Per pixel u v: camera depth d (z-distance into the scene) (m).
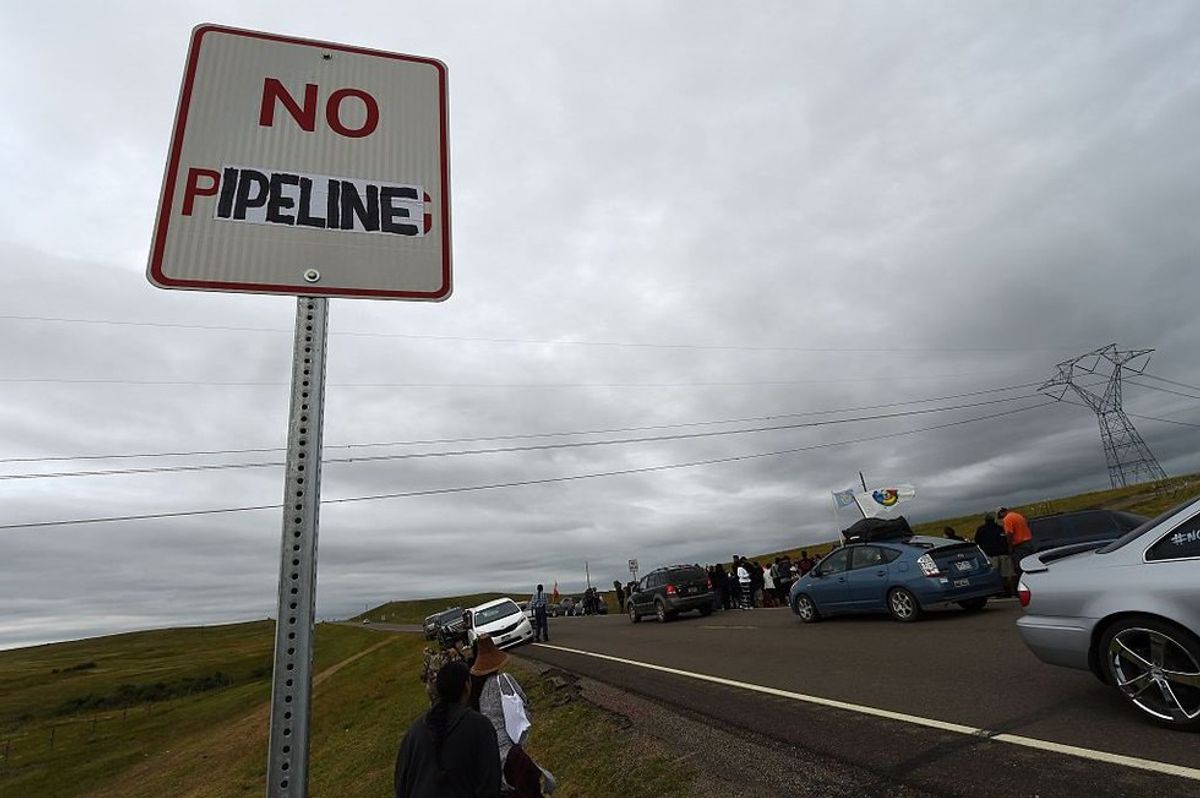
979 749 4.57
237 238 1.72
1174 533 4.51
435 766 3.01
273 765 1.24
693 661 10.26
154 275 1.63
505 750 3.77
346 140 1.92
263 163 1.81
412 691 14.91
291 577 1.37
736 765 5.04
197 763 21.00
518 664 13.96
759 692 7.29
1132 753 4.11
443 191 1.96
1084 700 5.32
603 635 17.81
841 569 12.26
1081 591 4.86
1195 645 4.25
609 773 5.55
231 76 1.88
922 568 10.77
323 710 18.30
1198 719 4.25
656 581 20.00
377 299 1.80
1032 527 13.05
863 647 9.13
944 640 8.77
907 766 4.45
